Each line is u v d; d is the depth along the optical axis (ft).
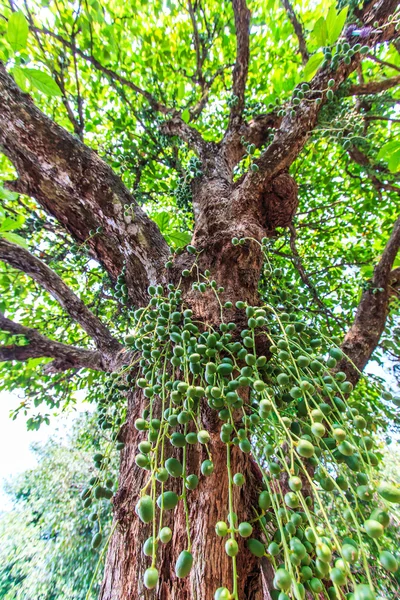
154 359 4.38
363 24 6.73
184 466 3.28
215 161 9.08
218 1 12.36
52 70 10.51
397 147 8.09
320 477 3.39
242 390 4.13
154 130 13.05
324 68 6.84
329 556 2.41
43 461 32.45
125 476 4.53
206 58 13.62
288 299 5.73
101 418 5.65
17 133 6.11
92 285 13.69
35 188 6.54
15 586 22.79
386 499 2.61
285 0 10.77
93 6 10.19
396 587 4.28
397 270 10.01
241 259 5.58
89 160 6.51
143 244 6.36
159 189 14.17
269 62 13.69
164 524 3.77
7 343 8.30
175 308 4.82
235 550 2.59
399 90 13.29
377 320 8.96
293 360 3.72
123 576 3.65
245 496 3.89
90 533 22.50
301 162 13.97
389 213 15.38
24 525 28.07
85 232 6.81
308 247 16.37
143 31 12.73
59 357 8.29
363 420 3.31
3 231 7.38
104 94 13.89
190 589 3.27
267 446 3.28
